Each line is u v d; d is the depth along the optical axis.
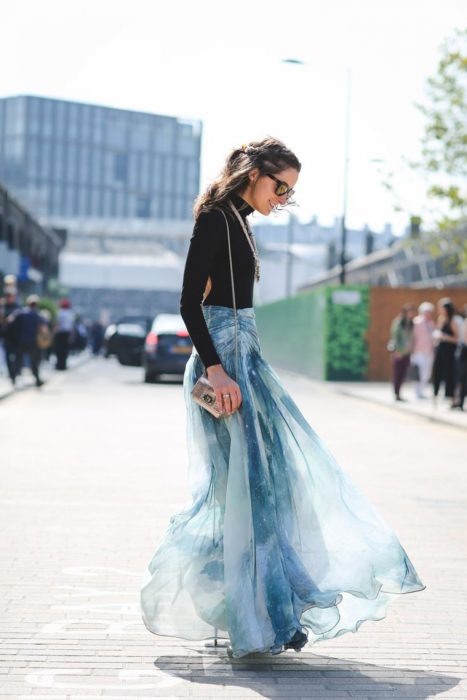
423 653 4.50
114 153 198.00
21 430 14.48
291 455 4.23
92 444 12.93
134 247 117.62
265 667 4.22
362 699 3.85
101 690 3.88
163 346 28.23
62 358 34.81
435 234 28.25
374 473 10.91
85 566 6.11
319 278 74.38
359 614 4.29
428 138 26.20
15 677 4.02
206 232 4.19
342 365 33.66
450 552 6.84
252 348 4.32
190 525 4.23
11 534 7.11
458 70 25.77
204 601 4.13
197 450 4.30
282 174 4.25
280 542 4.15
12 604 5.19
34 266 67.56
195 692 3.88
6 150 192.38
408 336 23.09
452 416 18.42
